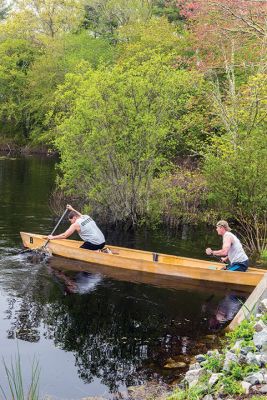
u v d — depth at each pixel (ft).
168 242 40.88
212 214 48.85
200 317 24.36
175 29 83.46
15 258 33.24
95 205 47.80
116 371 18.51
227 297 27.58
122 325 23.03
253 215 42.06
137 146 44.29
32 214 48.11
